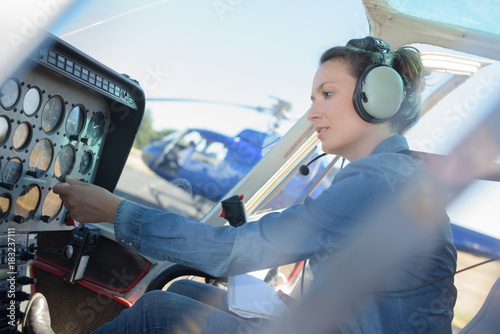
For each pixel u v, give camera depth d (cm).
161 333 95
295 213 77
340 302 82
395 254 80
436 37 168
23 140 114
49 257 184
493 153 93
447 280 83
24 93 106
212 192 482
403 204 79
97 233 176
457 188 87
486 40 162
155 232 82
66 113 125
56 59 108
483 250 231
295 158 204
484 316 122
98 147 149
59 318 189
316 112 91
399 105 86
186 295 120
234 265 78
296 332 86
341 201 76
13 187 111
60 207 138
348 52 88
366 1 165
